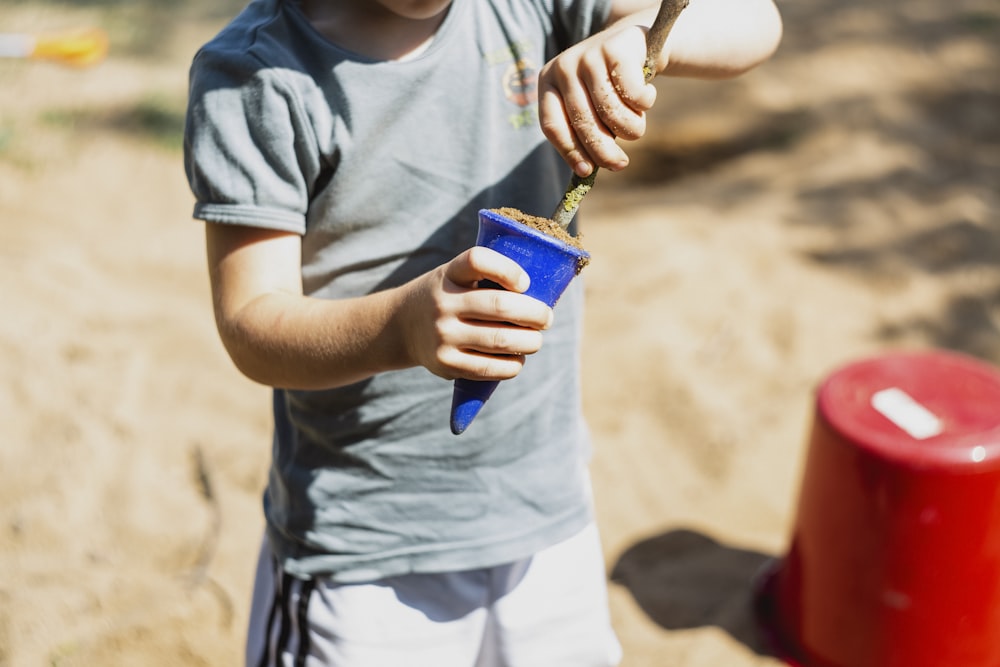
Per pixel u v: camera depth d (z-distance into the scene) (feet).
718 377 11.00
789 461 10.11
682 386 10.74
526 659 5.22
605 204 14.12
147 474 9.52
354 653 5.06
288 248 4.46
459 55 4.57
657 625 8.59
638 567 9.16
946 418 7.46
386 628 5.06
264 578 5.54
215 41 4.46
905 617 7.45
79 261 12.44
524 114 4.69
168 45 18.44
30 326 11.03
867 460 7.27
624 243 13.10
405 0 4.24
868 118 15.53
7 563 8.68
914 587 7.36
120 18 19.39
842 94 16.15
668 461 10.17
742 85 16.44
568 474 5.20
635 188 14.56
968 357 11.45
